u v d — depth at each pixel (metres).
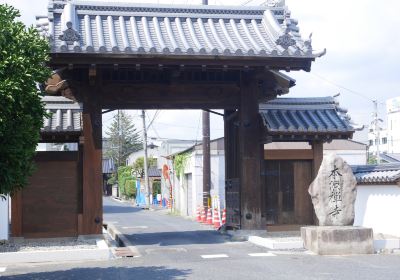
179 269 11.34
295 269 11.16
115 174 78.19
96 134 15.61
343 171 14.50
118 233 20.89
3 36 9.34
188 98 16.69
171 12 16.91
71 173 15.56
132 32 15.93
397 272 10.71
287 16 17.06
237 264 11.90
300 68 15.48
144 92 16.41
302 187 17.27
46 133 15.10
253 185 16.62
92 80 15.32
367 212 18.23
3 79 9.12
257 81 16.94
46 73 9.94
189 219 31.08
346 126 16.91
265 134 16.42
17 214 15.20
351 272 10.75
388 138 65.25
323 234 13.45
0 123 8.92
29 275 11.05
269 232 16.88
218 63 14.95
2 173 9.12
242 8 17.34
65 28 14.40
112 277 10.58
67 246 14.18
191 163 33.91
